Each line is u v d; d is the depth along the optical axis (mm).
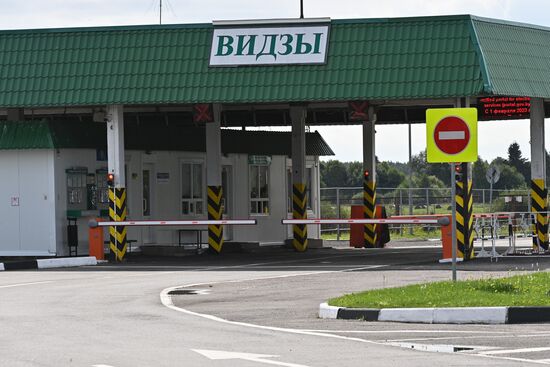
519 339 30047
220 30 64500
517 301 35688
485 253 64250
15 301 42812
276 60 63531
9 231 70500
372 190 85188
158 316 37000
